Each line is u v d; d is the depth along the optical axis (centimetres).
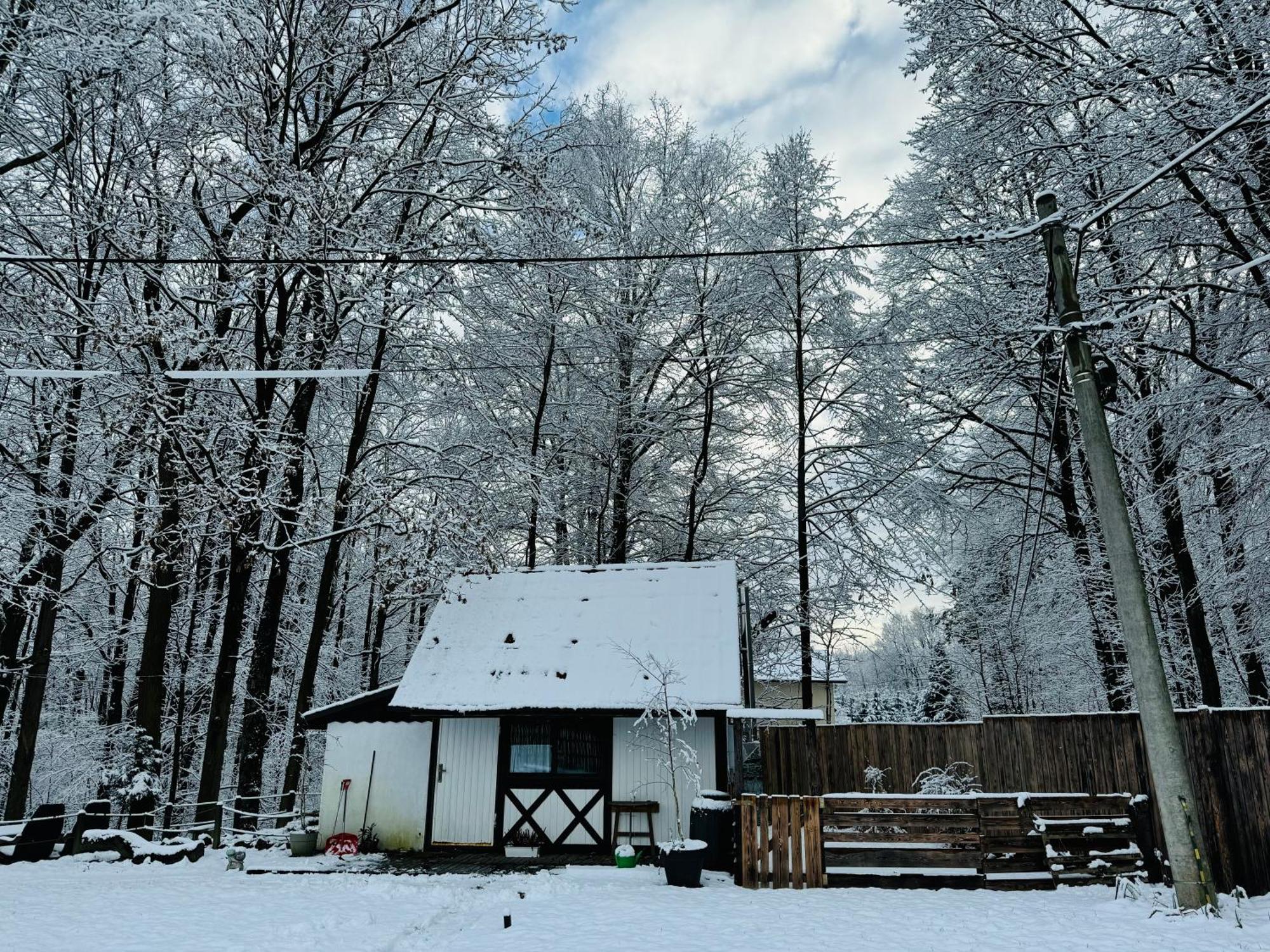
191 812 2364
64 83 1380
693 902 916
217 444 1548
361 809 1357
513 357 2116
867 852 1017
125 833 1307
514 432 2211
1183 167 1108
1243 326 1175
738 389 2136
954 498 1908
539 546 2342
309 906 913
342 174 1662
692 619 1441
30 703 1566
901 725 1259
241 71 1527
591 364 2231
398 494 1580
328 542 2255
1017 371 1557
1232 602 1432
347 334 1861
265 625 1540
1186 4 1137
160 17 1221
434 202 1702
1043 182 1294
